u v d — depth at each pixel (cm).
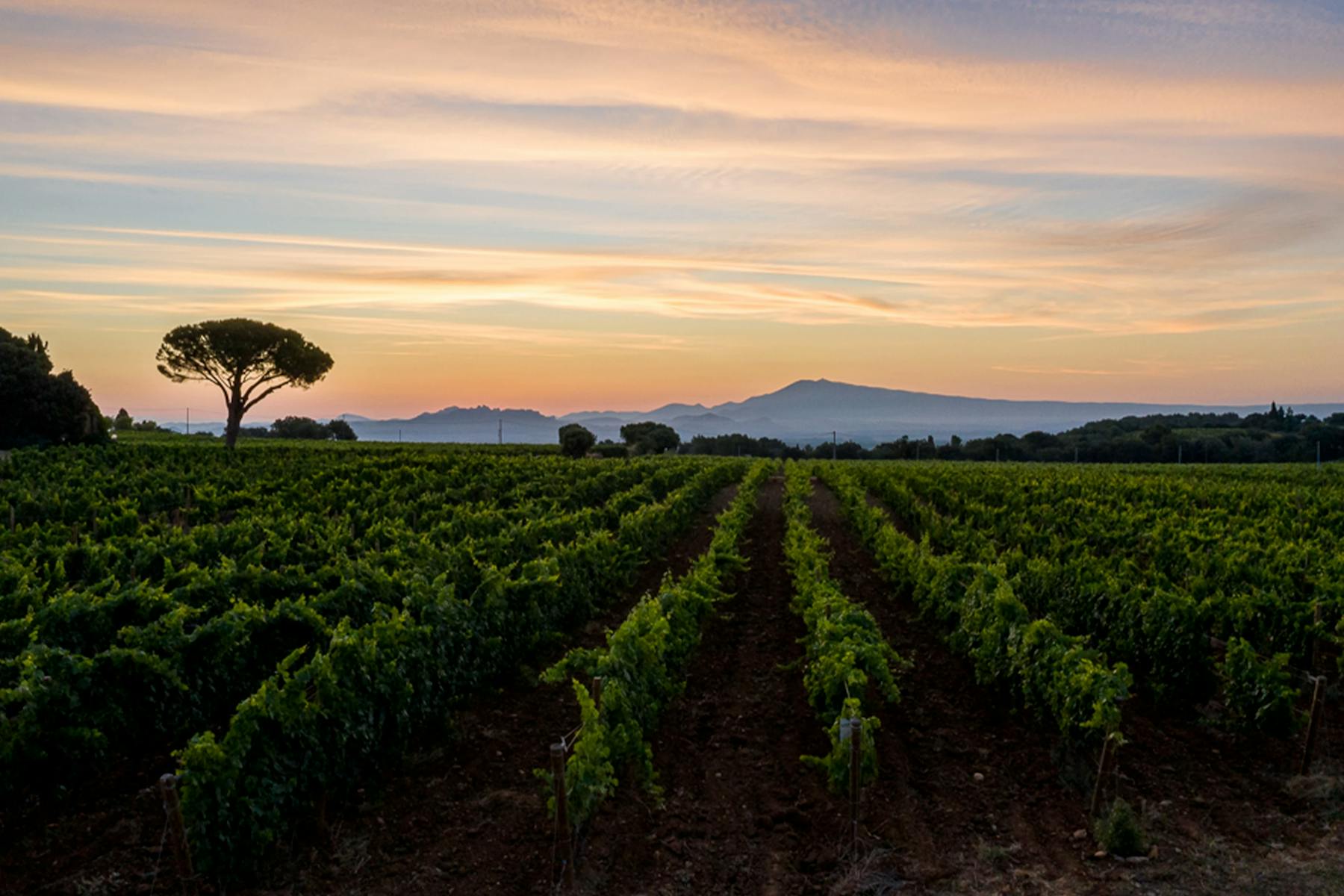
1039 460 10200
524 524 1792
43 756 705
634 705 866
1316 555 1541
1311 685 1101
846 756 775
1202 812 796
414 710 866
